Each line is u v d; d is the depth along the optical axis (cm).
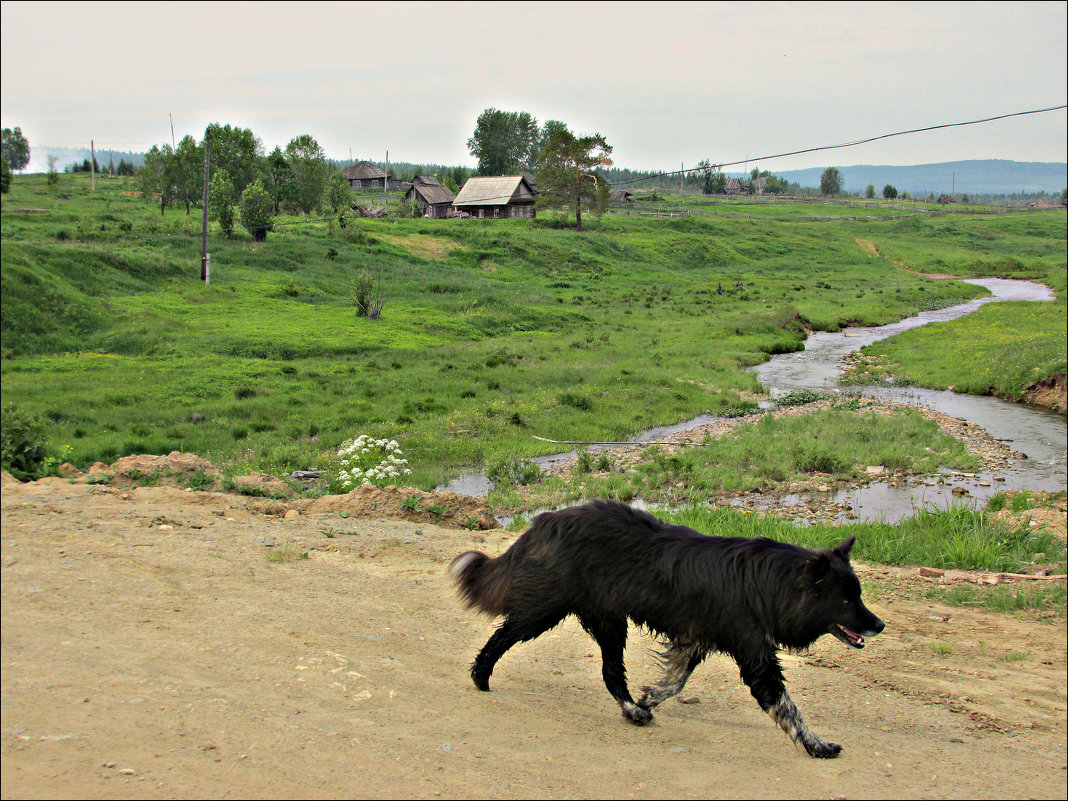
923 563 1011
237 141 6456
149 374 2388
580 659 589
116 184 8525
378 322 3703
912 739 489
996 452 1925
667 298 5531
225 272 4356
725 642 441
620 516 461
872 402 2516
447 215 9150
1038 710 554
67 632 451
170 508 800
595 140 7988
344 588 641
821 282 6556
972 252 9188
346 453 1577
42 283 3081
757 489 1605
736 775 400
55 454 1186
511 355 3156
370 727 399
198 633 486
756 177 17400
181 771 330
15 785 303
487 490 1556
